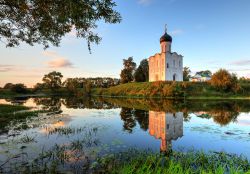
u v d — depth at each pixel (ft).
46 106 122.31
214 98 184.55
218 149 34.09
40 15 26.05
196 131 49.03
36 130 47.96
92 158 28.07
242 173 20.52
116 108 109.50
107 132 46.50
